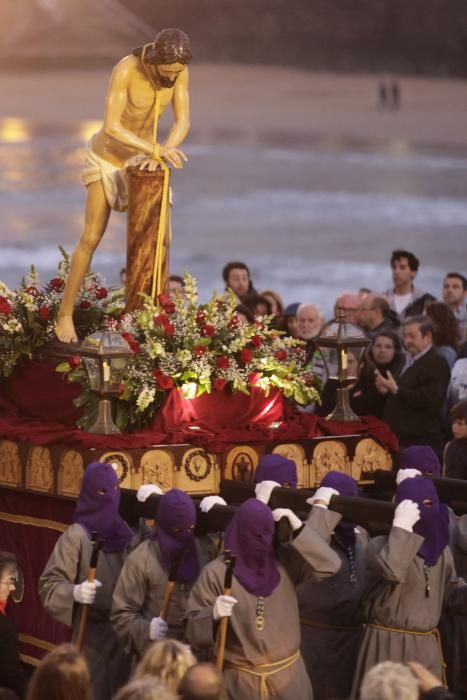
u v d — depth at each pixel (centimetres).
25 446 2105
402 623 1762
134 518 1917
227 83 17225
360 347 2227
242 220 9569
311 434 2139
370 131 15888
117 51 15875
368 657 1777
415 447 2006
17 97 15700
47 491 2066
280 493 1881
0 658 1688
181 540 1750
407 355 2700
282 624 1680
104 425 2031
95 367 2003
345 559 1872
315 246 8362
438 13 16238
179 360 2067
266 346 2181
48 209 9425
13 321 2236
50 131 14650
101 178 2178
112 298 2395
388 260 7781
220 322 2145
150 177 2142
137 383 2075
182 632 1756
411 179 11731
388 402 2628
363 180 11756
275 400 2178
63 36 15812
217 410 2122
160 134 11375
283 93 16912
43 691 1338
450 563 1806
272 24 17100
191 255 8206
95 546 1777
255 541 1652
